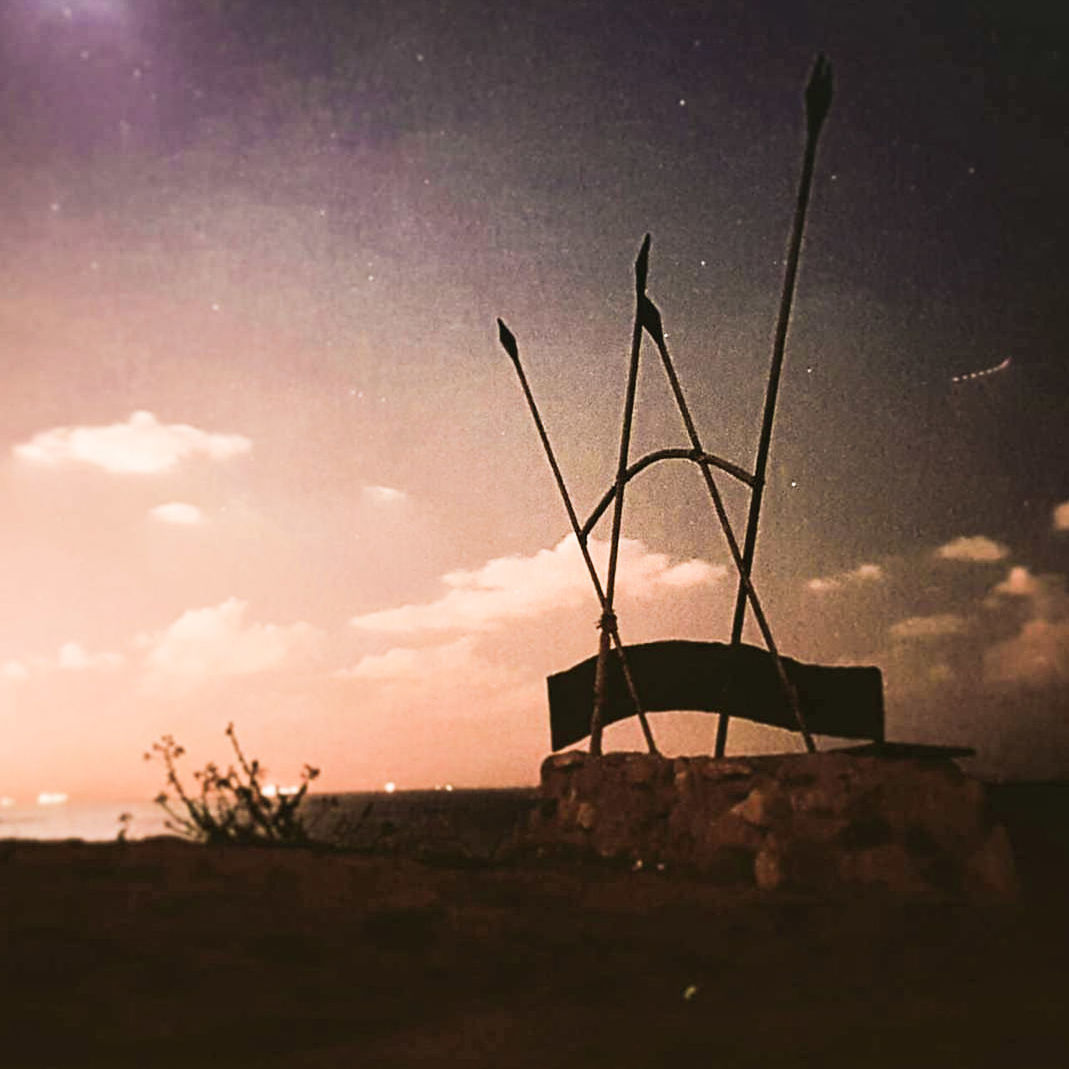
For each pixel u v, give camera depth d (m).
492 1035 4.11
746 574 8.68
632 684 8.98
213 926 5.06
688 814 7.74
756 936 5.72
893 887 6.71
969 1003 4.61
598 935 5.59
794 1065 3.82
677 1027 4.26
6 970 4.29
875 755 8.27
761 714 8.84
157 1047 3.80
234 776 7.75
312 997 4.41
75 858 5.91
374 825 8.61
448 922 5.56
